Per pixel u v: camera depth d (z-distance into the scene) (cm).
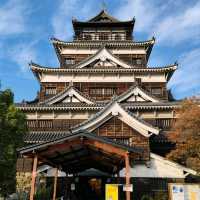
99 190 2336
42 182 2455
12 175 1836
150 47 4522
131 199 2333
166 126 3309
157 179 2402
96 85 3994
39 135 3056
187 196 1616
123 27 4775
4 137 1802
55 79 4006
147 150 2503
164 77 4056
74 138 1398
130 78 4025
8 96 1972
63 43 4391
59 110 3400
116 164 1838
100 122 2570
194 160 2173
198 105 2433
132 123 2567
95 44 4425
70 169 2181
